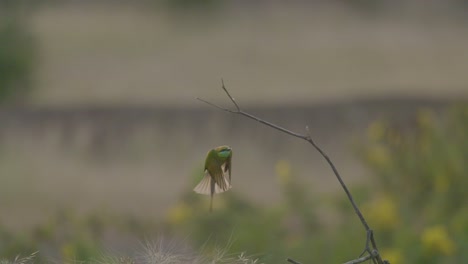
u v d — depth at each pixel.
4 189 51.94
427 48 107.44
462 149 32.53
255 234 26.62
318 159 57.94
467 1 124.75
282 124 65.12
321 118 65.00
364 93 77.19
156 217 41.28
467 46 108.69
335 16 121.00
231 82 92.56
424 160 32.38
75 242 23.92
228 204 29.42
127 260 13.02
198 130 65.56
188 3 120.06
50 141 63.91
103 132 65.25
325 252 26.22
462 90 81.69
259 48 106.62
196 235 26.98
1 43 83.44
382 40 110.69
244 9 122.50
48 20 111.44
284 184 31.00
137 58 100.62
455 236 25.92
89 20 113.50
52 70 92.50
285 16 120.31
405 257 24.73
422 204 30.16
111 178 56.06
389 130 35.06
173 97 84.44
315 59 102.00
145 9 120.81
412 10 124.00
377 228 26.11
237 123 65.56
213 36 112.75
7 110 67.19
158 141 64.19
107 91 86.75
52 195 51.44
